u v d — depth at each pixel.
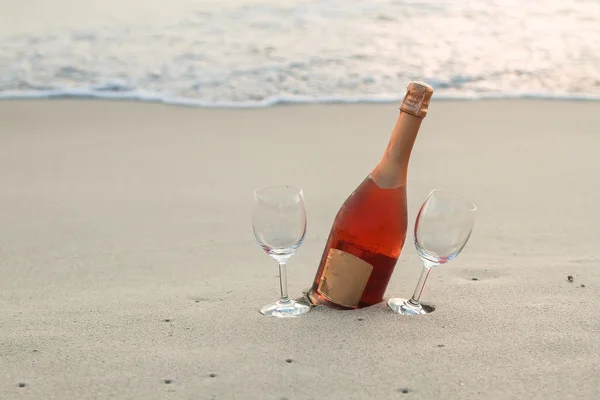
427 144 2.76
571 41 4.09
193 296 1.51
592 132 2.98
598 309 1.43
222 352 1.30
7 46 3.86
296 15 4.35
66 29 4.11
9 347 1.33
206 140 2.83
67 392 1.23
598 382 1.23
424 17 4.37
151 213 2.06
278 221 1.36
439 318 1.38
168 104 3.35
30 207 2.10
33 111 3.18
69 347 1.33
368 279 1.40
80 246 1.84
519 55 3.94
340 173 2.42
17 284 1.62
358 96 3.46
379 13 4.41
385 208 1.39
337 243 1.41
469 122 3.08
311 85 3.55
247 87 3.52
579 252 1.77
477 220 2.00
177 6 4.48
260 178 2.36
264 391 1.22
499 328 1.36
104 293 1.56
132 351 1.31
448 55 3.90
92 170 2.44
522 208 2.09
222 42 3.99
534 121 3.12
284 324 1.37
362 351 1.29
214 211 2.07
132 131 2.95
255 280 1.61
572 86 3.61
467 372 1.25
